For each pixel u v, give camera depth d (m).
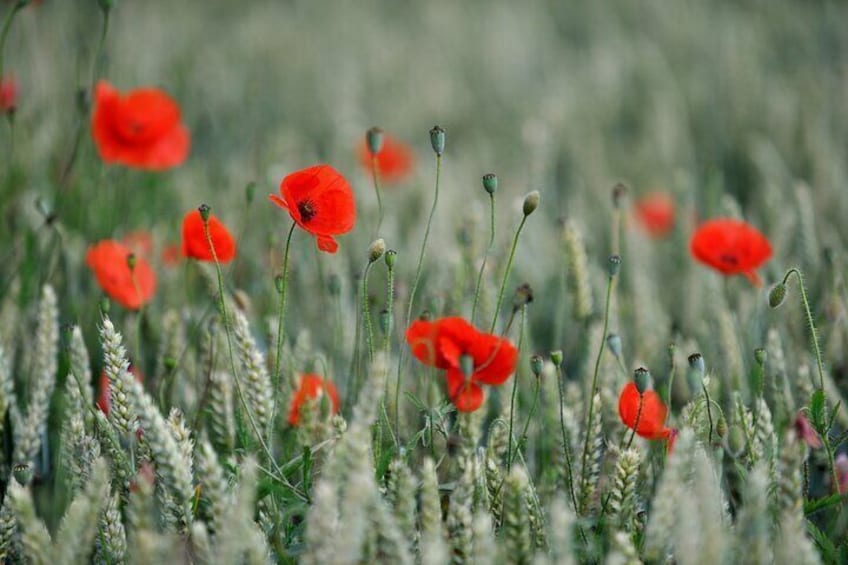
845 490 2.22
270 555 2.11
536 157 3.03
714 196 2.96
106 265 2.39
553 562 2.09
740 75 4.32
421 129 4.12
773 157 3.37
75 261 2.58
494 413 2.37
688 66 4.91
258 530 2.08
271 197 2.17
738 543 2.03
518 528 2.06
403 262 2.66
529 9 6.27
